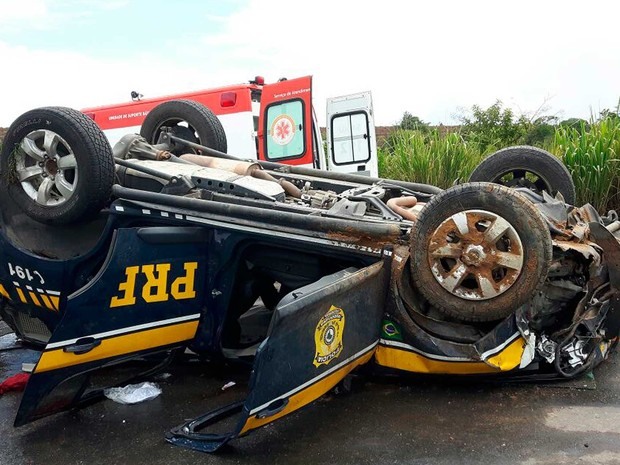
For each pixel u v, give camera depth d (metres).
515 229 3.30
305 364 3.00
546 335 3.88
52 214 3.95
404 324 3.55
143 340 3.69
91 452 3.27
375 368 3.75
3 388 4.11
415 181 9.47
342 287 3.09
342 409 3.59
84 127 3.79
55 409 3.54
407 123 11.57
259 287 4.14
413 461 3.00
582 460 2.94
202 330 3.94
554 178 5.12
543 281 3.33
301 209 3.71
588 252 3.58
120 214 3.91
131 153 4.63
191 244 3.76
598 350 3.96
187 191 3.96
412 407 3.58
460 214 3.38
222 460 3.10
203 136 5.57
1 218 4.38
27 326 4.73
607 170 7.61
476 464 2.95
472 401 3.62
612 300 3.94
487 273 3.38
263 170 4.77
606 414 3.40
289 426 3.42
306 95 8.20
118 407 3.80
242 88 8.38
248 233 3.64
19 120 3.98
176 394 3.97
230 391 3.98
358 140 9.01
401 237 3.56
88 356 3.47
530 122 12.09
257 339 4.27
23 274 4.30
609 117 8.20
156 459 3.15
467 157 9.33
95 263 4.02
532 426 3.29
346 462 3.02
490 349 3.50
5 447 3.37
